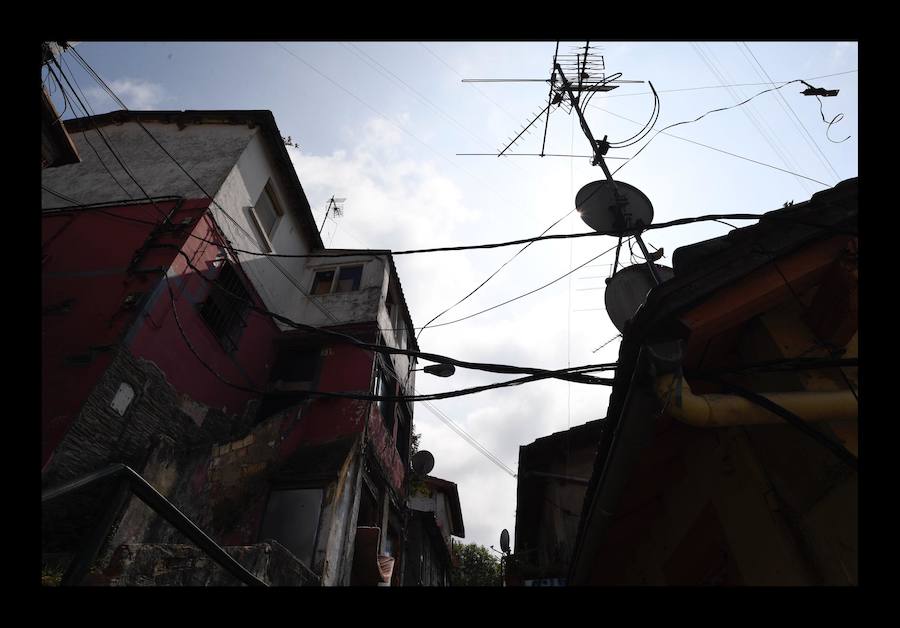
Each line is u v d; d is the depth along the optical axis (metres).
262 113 14.29
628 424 3.94
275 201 15.51
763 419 3.48
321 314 15.95
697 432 5.07
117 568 4.36
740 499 4.37
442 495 23.52
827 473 3.51
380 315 16.20
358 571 11.48
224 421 11.73
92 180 12.97
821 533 3.49
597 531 5.23
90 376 8.62
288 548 10.44
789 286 3.87
